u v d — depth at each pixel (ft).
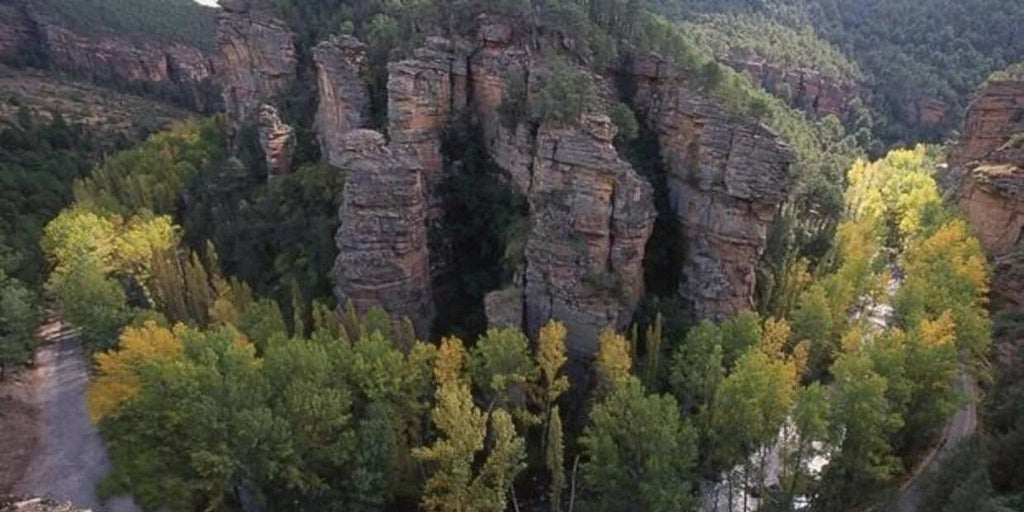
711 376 217.15
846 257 329.72
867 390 195.72
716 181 250.78
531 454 238.89
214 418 194.39
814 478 210.38
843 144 553.23
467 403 197.67
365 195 252.42
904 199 425.28
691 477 206.69
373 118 319.27
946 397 221.25
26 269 354.54
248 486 214.48
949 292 272.10
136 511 223.92
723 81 271.08
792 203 338.95
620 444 203.82
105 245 325.42
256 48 402.72
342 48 324.39
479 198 285.84
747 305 259.19
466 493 198.29
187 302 300.40
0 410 272.92
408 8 345.51
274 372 217.15
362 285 258.57
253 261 319.47
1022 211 320.91
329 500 206.18
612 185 236.22
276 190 335.67
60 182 474.90
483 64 284.20
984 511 154.71
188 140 481.46
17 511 191.01
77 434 265.75
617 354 218.38
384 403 214.69
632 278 245.86
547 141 241.96
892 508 204.13
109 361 228.63
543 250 242.99
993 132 435.12
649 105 280.10
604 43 283.59
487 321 255.91
